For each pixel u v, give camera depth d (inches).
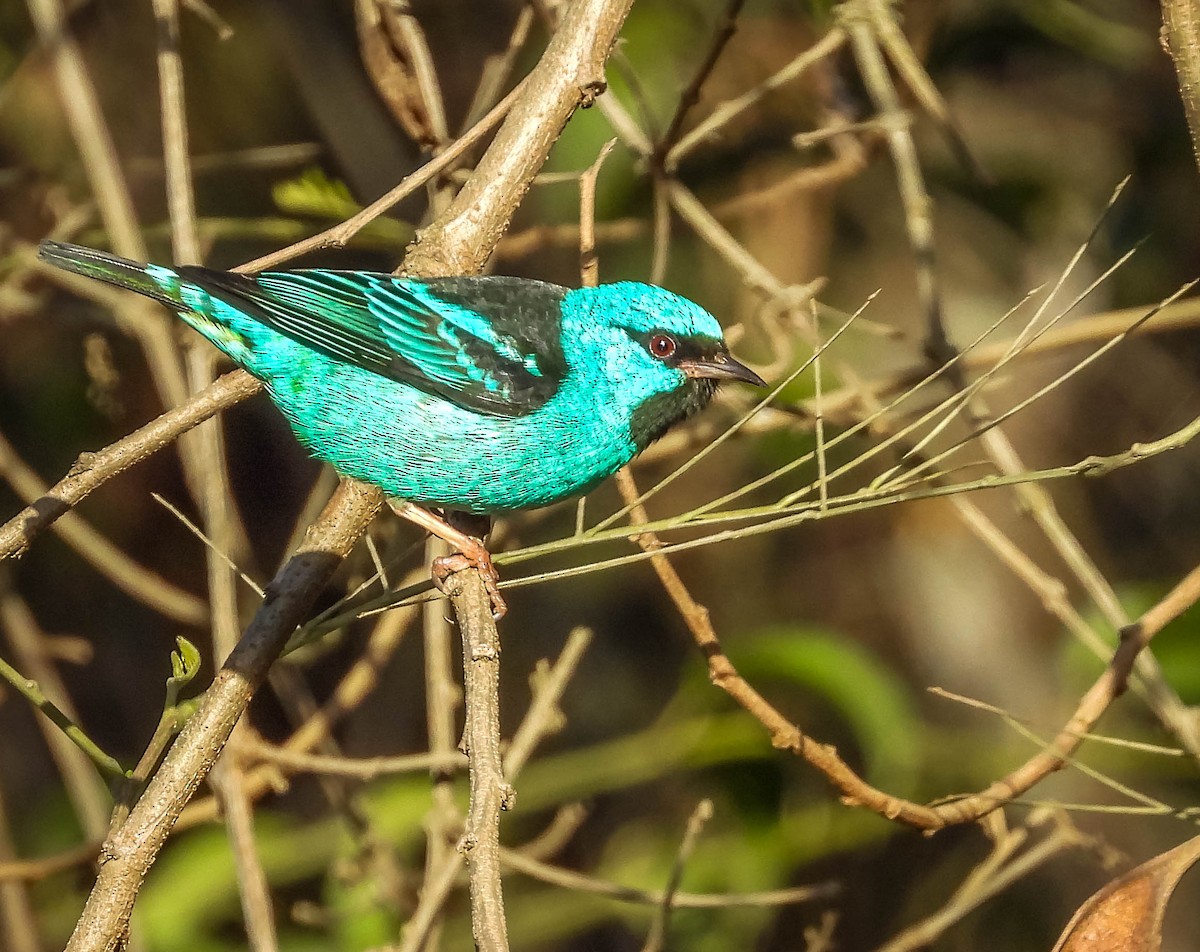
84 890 443.8
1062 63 553.6
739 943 495.8
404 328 356.5
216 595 401.7
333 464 375.2
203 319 360.8
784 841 496.4
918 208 397.4
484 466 362.3
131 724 576.4
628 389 367.9
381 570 307.7
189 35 559.8
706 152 545.6
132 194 562.3
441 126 384.2
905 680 587.8
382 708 553.9
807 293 401.1
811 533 599.5
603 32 324.5
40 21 450.9
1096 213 555.5
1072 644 443.8
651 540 326.3
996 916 547.8
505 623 598.9
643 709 589.6
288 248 328.8
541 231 459.8
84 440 562.9
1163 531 588.7
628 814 562.9
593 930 584.7
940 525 589.9
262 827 508.7
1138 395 592.1
